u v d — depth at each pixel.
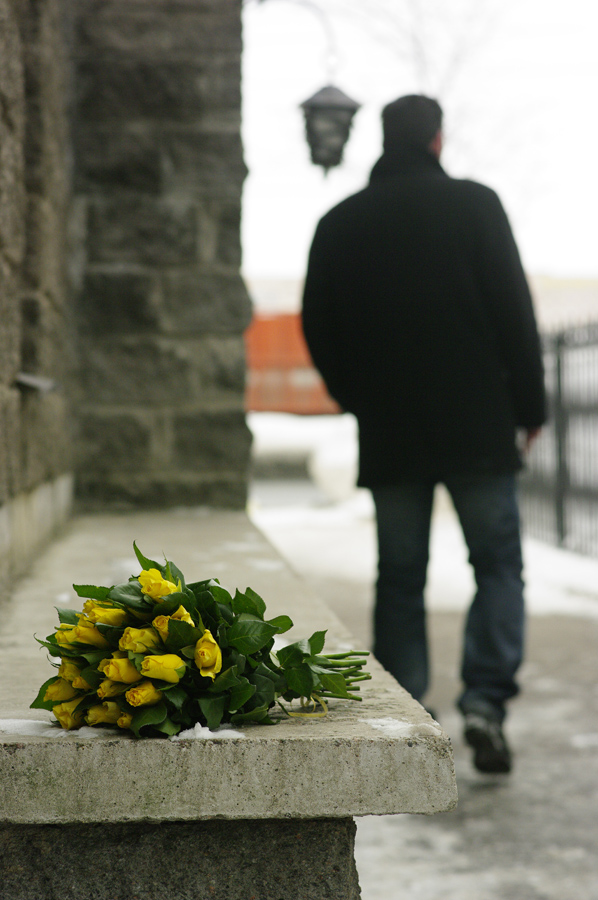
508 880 2.60
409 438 3.29
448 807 1.35
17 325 2.95
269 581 2.75
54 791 1.31
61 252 4.53
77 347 5.12
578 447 8.96
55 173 4.15
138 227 5.16
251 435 5.22
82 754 1.31
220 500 5.20
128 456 5.15
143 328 5.16
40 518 3.52
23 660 1.89
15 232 2.85
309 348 3.57
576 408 8.97
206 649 1.32
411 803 1.34
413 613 3.45
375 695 1.62
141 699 1.30
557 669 4.91
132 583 1.39
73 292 5.11
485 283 3.26
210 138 5.19
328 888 1.43
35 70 3.55
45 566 3.11
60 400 4.38
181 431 5.19
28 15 3.54
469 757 3.64
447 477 3.31
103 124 5.14
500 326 3.28
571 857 2.75
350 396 3.48
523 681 4.70
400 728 1.40
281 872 1.43
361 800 1.34
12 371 2.86
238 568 3.00
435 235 3.26
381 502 3.43
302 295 3.55
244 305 5.21
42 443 3.57
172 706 1.35
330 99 6.52
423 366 3.27
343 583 7.50
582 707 4.25
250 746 1.33
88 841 1.41
